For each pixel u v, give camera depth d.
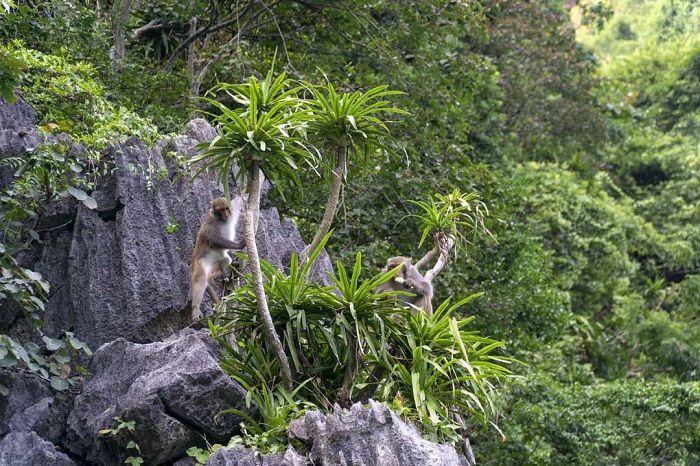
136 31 17.00
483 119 25.69
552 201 26.53
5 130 10.91
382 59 17.16
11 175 10.76
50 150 10.50
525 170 27.14
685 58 36.19
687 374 23.39
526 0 29.06
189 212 10.95
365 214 15.62
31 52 12.52
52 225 10.75
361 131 9.34
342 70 17.83
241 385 9.27
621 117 34.44
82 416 9.18
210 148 8.94
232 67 16.20
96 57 14.95
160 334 10.40
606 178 30.42
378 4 17.98
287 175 9.25
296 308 9.38
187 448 8.92
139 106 14.52
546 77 27.80
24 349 9.48
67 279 10.60
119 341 9.56
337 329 9.36
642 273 28.61
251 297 9.40
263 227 11.12
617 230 27.19
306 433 8.21
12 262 9.98
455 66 18.42
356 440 8.00
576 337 23.06
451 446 8.39
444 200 10.72
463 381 9.30
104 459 8.96
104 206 10.84
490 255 18.89
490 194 17.53
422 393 8.86
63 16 14.95
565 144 28.69
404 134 16.70
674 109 36.03
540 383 18.42
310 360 9.51
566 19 31.94
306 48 18.08
